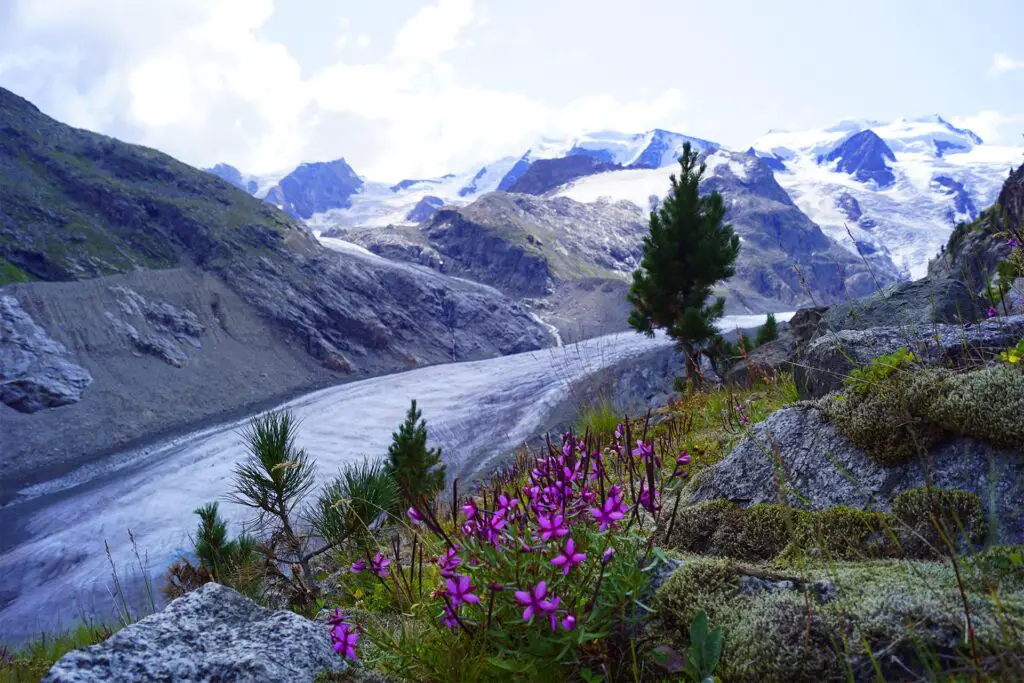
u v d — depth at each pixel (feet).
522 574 8.56
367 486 18.26
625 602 8.61
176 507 216.54
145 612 23.80
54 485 257.96
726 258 82.17
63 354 373.20
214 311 483.92
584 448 9.99
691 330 76.38
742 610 8.55
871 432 12.63
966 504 10.23
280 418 18.67
